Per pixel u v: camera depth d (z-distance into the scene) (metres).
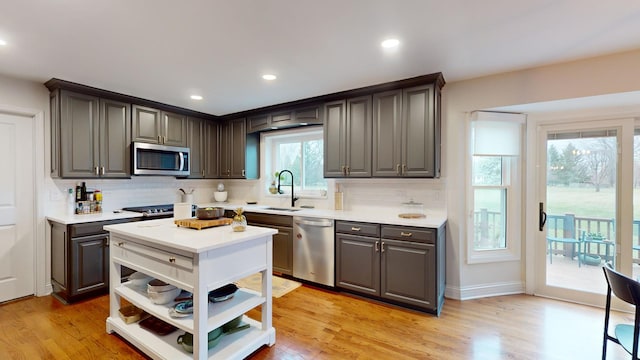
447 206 3.12
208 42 2.17
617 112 2.78
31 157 3.05
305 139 4.28
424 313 2.72
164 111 3.93
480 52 2.36
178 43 2.19
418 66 2.64
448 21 1.90
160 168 3.81
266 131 4.57
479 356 2.07
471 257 3.12
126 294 2.27
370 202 3.58
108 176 3.36
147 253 2.05
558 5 1.72
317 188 4.19
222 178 4.68
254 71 2.74
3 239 2.91
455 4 1.71
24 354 2.07
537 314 2.70
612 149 2.82
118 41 2.15
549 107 2.88
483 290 3.12
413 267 2.73
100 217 3.10
